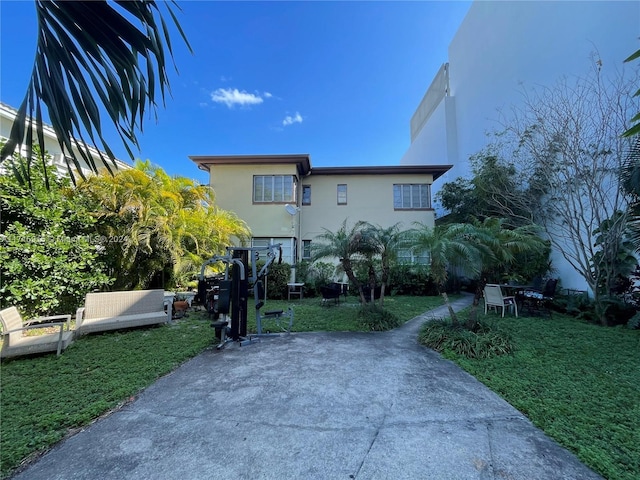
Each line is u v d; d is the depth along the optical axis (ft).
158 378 12.20
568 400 10.08
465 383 11.75
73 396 10.33
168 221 25.27
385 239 22.48
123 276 24.95
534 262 29.14
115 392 10.59
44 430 8.41
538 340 17.16
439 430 8.56
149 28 5.16
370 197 43.83
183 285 28.76
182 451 7.61
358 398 10.48
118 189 23.48
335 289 29.14
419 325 22.33
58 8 4.85
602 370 12.73
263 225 39.55
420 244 17.98
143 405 9.99
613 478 6.58
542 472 6.87
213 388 11.27
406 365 13.74
